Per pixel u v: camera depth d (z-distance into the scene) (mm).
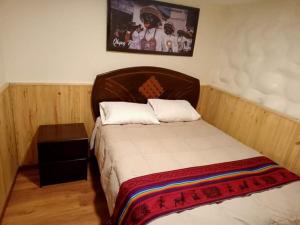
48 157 2088
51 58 2219
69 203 2006
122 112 2316
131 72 2512
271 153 2219
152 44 2549
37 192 2100
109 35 2322
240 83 2611
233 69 2719
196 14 2633
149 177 1479
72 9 2139
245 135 2521
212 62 3006
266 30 2289
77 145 2143
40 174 2109
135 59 2557
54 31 2145
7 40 2020
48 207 1938
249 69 2486
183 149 1950
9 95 2125
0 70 1926
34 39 2104
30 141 2389
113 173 1631
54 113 2389
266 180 1605
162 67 2723
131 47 2463
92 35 2287
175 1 2508
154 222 1143
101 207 1996
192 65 2896
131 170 1551
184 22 2607
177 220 1163
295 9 2016
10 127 2137
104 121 2266
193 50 2814
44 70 2234
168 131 2295
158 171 1571
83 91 2426
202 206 1283
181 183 1455
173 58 2746
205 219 1190
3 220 1768
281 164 2123
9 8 1945
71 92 2379
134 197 1306
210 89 3045
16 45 2062
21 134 2322
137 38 2455
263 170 1729
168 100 2719
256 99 2418
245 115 2506
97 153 2242
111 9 2242
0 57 1935
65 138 2098
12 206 1909
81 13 2182
